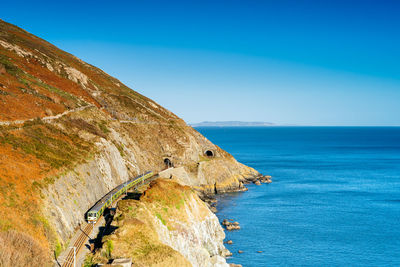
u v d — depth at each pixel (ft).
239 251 229.25
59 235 143.84
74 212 170.09
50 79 365.40
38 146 197.47
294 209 323.98
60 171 182.29
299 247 235.61
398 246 238.48
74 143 239.50
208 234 224.74
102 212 190.08
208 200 350.02
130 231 158.92
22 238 120.88
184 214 211.82
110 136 308.40
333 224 281.74
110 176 248.93
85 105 344.69
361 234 259.80
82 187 194.08
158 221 189.16
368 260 218.18
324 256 222.69
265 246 237.25
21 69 335.06
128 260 132.57
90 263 133.28
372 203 347.15
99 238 158.81
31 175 159.63
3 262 105.60
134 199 214.90
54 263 126.00
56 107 287.69
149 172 335.06
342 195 380.58
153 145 400.06
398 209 325.62
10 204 132.87
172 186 233.96
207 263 201.67
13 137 190.39
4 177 144.56
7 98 246.88
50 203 153.28
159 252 149.07
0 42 372.99
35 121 231.50
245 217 299.17
